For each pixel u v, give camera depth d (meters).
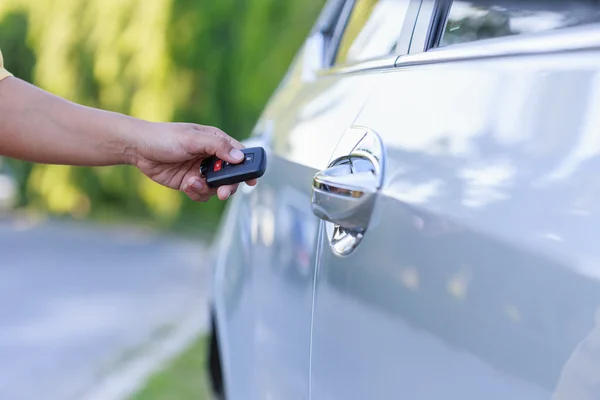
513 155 0.92
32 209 17.38
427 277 1.02
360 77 1.54
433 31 1.34
